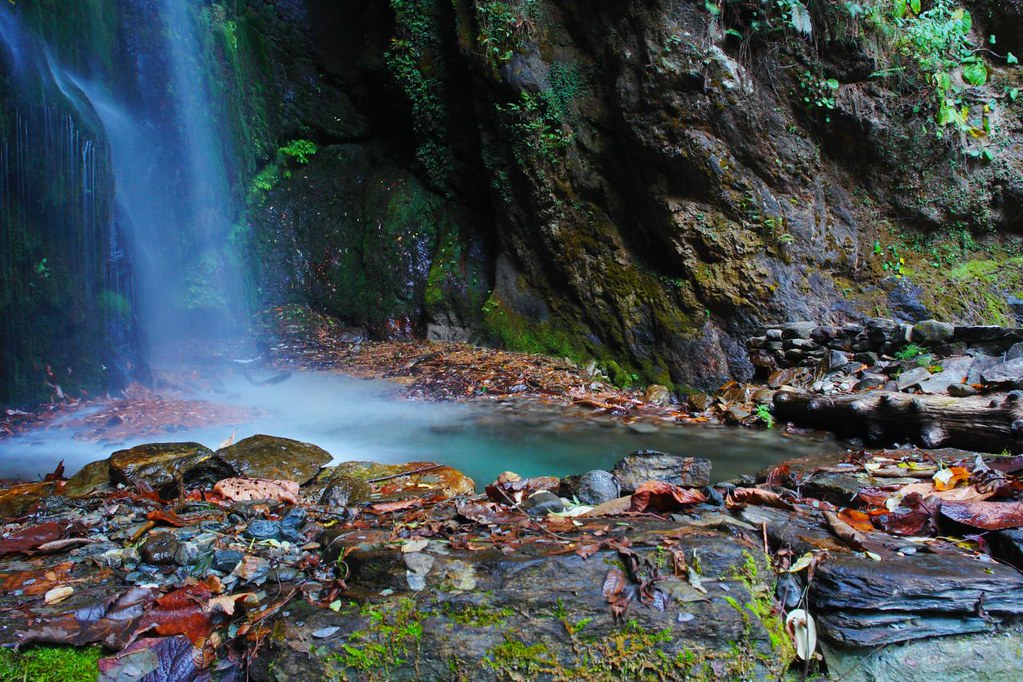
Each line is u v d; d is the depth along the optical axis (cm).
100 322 790
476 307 1162
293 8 1401
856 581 255
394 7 1195
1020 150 971
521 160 1027
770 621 253
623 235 993
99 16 1023
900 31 893
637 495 333
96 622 251
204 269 1226
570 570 251
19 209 702
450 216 1233
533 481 387
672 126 897
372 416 738
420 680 237
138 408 728
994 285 952
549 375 920
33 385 706
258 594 266
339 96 1405
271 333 1193
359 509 370
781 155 904
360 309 1234
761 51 905
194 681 239
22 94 711
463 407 782
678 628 240
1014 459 415
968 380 589
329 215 1329
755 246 892
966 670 254
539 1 1012
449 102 1196
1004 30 970
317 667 237
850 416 607
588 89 988
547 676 237
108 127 1033
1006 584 257
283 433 660
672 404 837
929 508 322
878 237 946
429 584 249
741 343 888
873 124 909
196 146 1204
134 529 333
